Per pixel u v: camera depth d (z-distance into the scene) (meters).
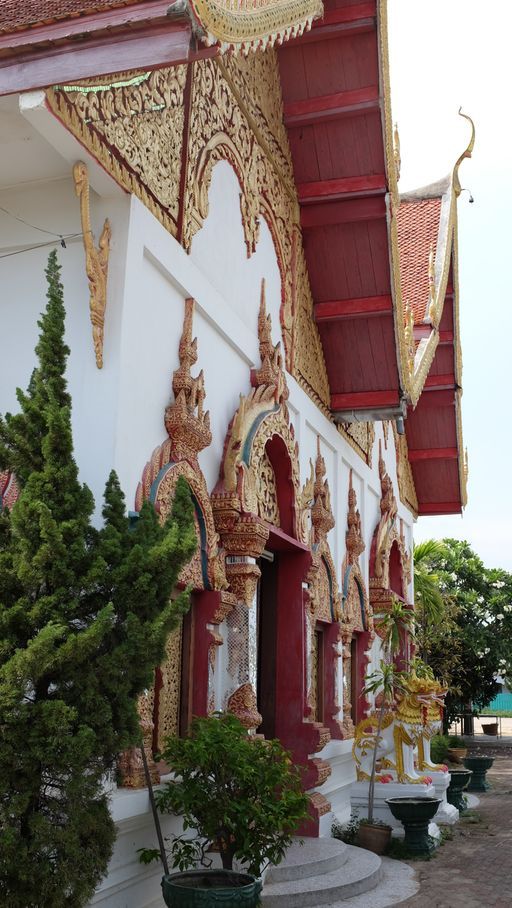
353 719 12.26
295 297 9.94
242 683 6.96
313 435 10.60
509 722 46.81
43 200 5.73
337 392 11.38
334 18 9.17
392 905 6.98
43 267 5.70
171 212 6.42
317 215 10.33
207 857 6.11
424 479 17.61
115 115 5.52
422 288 14.60
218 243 7.57
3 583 3.79
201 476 6.59
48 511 3.75
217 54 4.84
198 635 6.65
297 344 9.89
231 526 7.11
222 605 6.72
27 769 3.54
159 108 6.28
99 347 5.38
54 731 3.54
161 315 6.21
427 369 12.60
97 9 4.48
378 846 9.05
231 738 5.44
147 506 4.50
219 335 7.50
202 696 6.52
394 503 14.63
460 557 30.22
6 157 5.42
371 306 10.72
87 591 3.94
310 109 9.75
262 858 5.37
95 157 5.27
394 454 15.86
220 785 5.32
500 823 11.62
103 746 3.77
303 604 9.23
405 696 10.63
